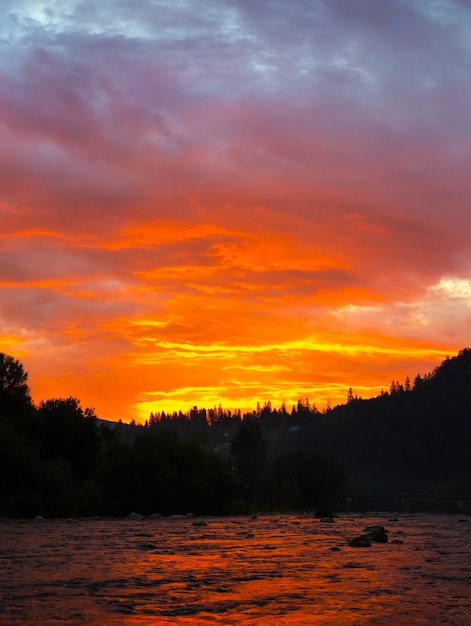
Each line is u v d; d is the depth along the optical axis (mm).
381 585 17188
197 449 93000
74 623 12008
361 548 30094
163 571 20391
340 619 12508
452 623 12125
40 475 76250
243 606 13922
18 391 97062
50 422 94500
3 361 97000
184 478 90562
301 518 83125
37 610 13367
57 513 77188
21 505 73062
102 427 120000
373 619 12516
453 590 16344
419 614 13047
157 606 13891
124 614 12930
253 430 197125
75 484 83625
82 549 29453
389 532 45312
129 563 23000
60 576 19031
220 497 96188
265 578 18641
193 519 75500
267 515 97750
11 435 78000
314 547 30844
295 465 164875
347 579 18422
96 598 14922
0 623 12016
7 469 74875
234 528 51656
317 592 15938
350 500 169875
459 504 176750
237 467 191375
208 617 12672
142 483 86188
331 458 166125
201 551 28516
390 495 186000
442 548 30250
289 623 12094
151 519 74375
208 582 17766
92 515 84000
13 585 17078
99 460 98312
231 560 24203
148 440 88688
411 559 24594
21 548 30031
